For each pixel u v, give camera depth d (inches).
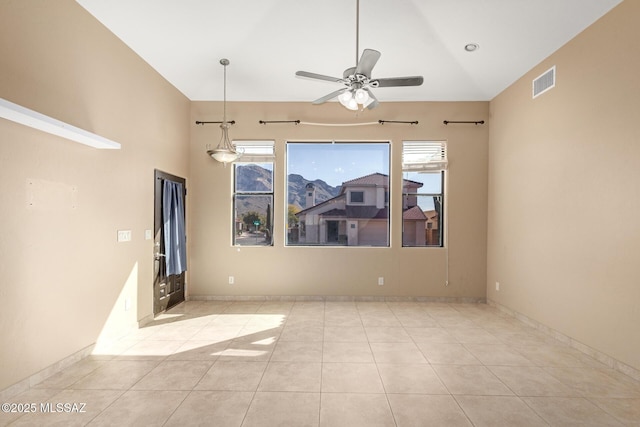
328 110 224.8
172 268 195.9
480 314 192.7
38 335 109.3
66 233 120.4
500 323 175.9
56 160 115.7
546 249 161.2
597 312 130.4
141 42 154.4
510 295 191.9
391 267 222.4
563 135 150.6
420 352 136.9
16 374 102.1
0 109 84.4
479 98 216.5
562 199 150.6
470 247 221.1
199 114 224.2
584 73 138.6
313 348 140.7
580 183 139.9
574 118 144.0
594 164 132.8
